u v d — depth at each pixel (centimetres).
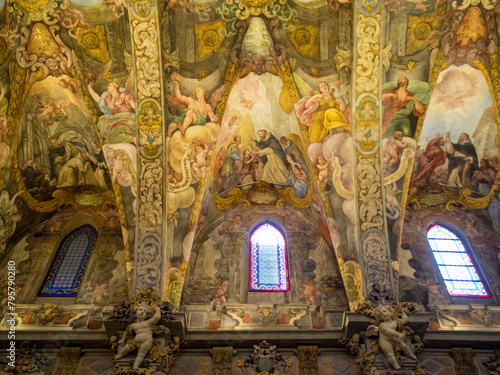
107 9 1341
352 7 1364
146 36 1377
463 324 1356
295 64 1436
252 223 1566
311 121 1462
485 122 1502
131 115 1434
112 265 1494
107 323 1242
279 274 1465
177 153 1443
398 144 1445
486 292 1445
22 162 1517
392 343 1204
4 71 1370
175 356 1261
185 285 1427
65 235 1579
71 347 1284
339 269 1456
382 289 1289
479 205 1587
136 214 1405
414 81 1423
